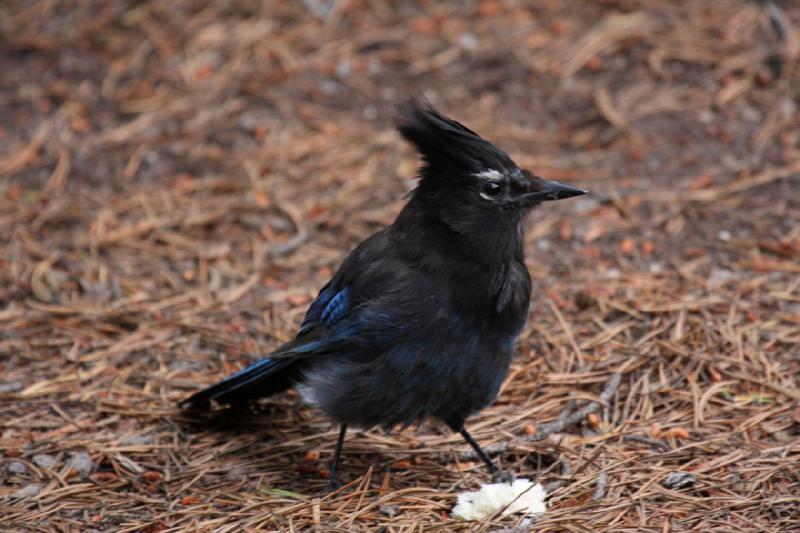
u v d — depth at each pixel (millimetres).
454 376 8336
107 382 9953
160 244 12273
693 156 13188
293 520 7891
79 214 12750
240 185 13164
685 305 10477
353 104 14453
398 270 8312
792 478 7977
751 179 12617
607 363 9812
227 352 10406
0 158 13836
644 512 7684
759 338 9961
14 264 11836
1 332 10703
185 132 14117
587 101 14234
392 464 8914
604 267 11500
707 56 14617
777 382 9320
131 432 9289
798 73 14109
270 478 8688
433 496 8203
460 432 8727
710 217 12102
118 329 10789
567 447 8719
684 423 8961
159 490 8484
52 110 14617
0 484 8539
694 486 7984
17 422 9328
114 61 15312
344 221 12500
